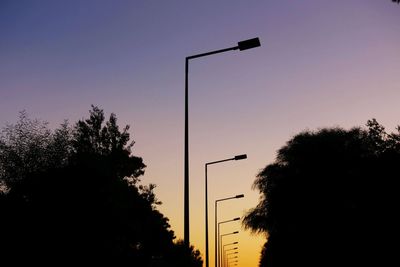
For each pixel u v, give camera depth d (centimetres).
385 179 3042
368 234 3359
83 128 3052
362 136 3947
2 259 1803
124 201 2178
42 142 2630
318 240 3969
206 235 3297
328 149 4006
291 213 4200
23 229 1861
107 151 3078
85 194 1967
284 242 4472
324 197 3941
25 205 1950
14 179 2497
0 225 1855
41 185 1978
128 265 2144
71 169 2038
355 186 3541
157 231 3042
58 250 1850
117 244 2039
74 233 1886
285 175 4338
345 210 3681
